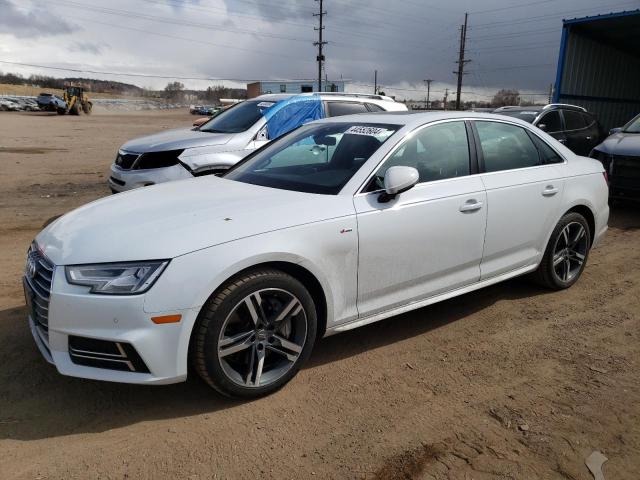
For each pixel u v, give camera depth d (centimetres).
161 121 4272
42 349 299
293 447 273
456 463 263
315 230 318
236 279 291
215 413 301
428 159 388
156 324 271
